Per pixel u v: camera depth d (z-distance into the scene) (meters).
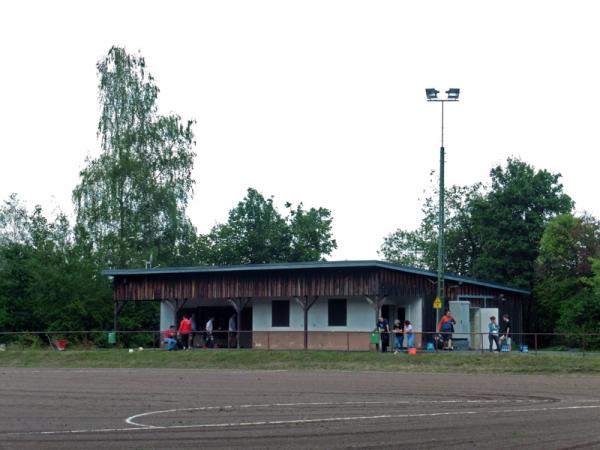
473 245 83.75
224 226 102.75
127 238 74.56
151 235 75.44
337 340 51.00
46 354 51.47
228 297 54.19
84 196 74.56
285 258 102.12
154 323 72.00
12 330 65.12
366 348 49.56
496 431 19.00
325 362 44.56
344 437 18.19
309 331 52.25
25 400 26.91
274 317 53.97
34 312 65.31
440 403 25.25
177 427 19.98
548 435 18.34
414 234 110.44
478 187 84.62
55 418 21.97
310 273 51.47
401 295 50.38
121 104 77.12
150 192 74.81
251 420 21.23
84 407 24.66
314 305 52.41
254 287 53.31
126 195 75.12
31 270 66.00
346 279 50.19
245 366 45.38
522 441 17.52
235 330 54.34
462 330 51.25
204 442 17.62
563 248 66.06
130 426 20.23
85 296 66.56
